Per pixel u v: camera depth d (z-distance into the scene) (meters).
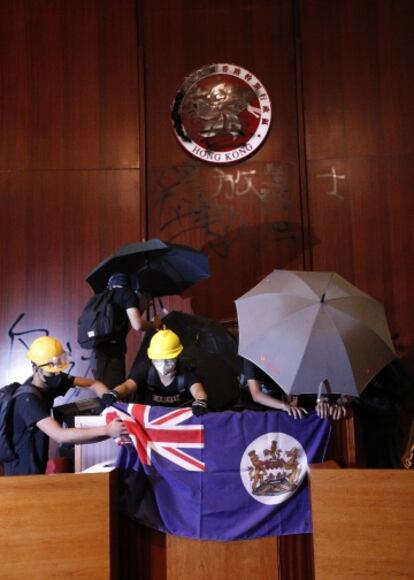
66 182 5.87
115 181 5.88
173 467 3.54
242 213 5.88
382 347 3.55
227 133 5.93
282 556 3.53
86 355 5.66
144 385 3.96
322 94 5.96
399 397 4.22
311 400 3.96
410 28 5.96
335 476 3.35
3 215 5.82
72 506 3.32
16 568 3.29
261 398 3.75
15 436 3.60
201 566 3.52
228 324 5.43
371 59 5.96
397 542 3.29
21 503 3.32
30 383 3.78
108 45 6.02
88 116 5.94
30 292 5.74
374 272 5.76
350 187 5.86
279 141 5.95
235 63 6.01
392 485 3.32
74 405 4.43
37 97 5.95
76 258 5.78
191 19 6.05
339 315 3.54
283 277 3.91
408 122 5.89
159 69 6.02
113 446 3.76
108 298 4.54
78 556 3.30
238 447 3.55
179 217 5.88
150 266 5.09
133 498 3.54
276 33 6.03
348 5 6.02
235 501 3.52
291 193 5.89
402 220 5.79
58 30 6.03
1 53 6.00
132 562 3.54
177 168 5.93
